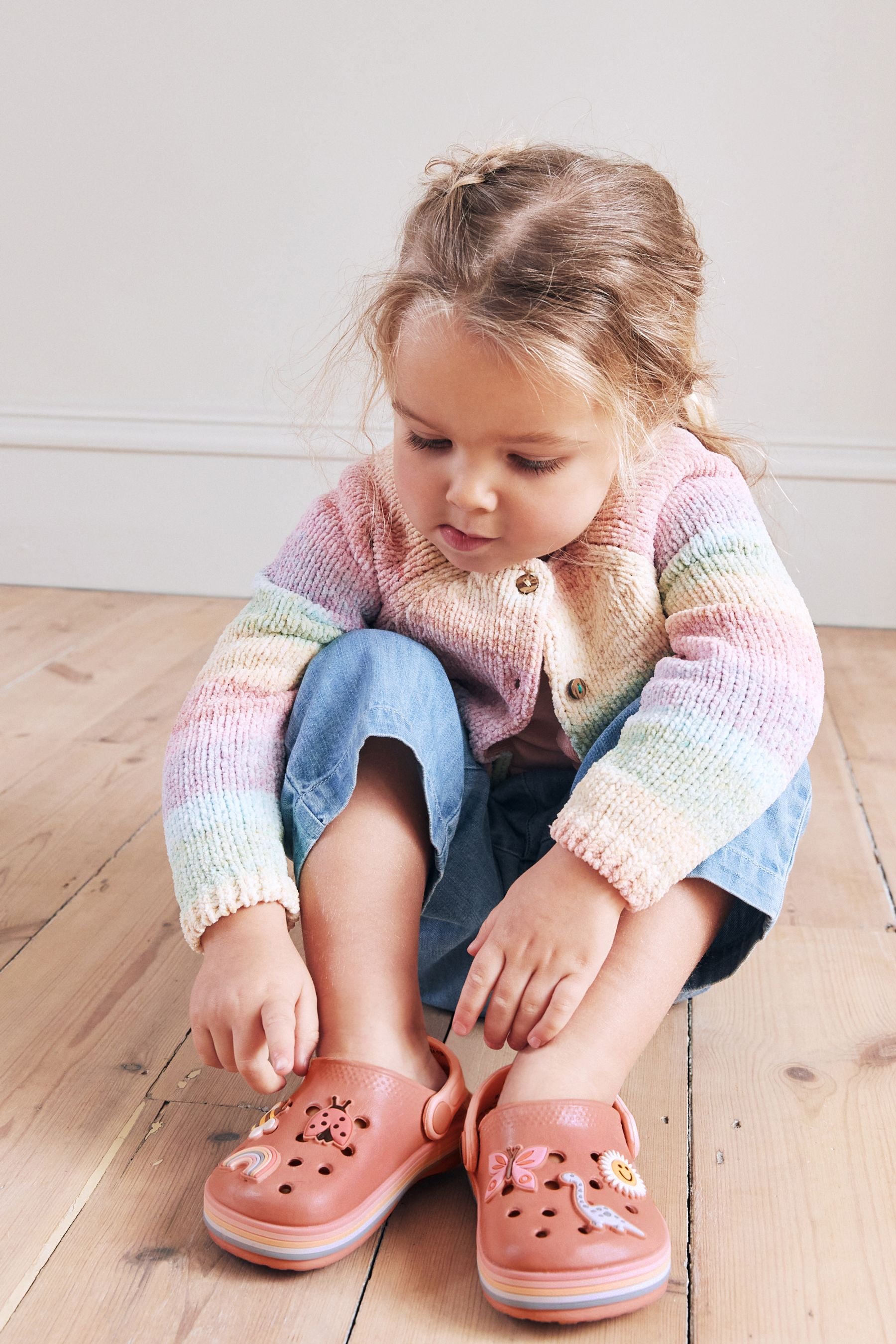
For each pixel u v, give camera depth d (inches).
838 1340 27.9
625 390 33.0
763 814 32.5
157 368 75.7
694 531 35.2
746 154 68.6
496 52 69.2
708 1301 28.6
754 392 71.6
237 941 30.9
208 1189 29.4
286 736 34.6
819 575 73.9
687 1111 33.4
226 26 70.4
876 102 67.1
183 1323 27.9
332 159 71.4
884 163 67.8
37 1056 34.8
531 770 37.6
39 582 79.6
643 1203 29.0
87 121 72.7
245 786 33.2
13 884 42.5
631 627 35.0
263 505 76.6
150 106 72.0
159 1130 32.5
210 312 74.4
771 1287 28.9
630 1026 30.9
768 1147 32.3
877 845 46.1
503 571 35.3
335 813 32.4
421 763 32.6
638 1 67.5
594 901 30.4
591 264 32.4
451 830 33.7
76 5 71.1
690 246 36.0
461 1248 29.7
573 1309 27.5
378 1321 28.0
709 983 34.4
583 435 31.7
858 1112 33.4
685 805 30.9
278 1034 29.3
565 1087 30.1
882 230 68.6
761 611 33.5
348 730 32.9
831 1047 35.7
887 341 70.0
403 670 33.7
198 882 31.5
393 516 36.4
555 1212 28.2
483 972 30.4
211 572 78.3
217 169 72.4
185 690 60.4
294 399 74.7
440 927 36.6
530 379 30.7
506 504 31.9
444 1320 28.1
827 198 68.6
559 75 69.1
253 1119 32.9
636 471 35.6
